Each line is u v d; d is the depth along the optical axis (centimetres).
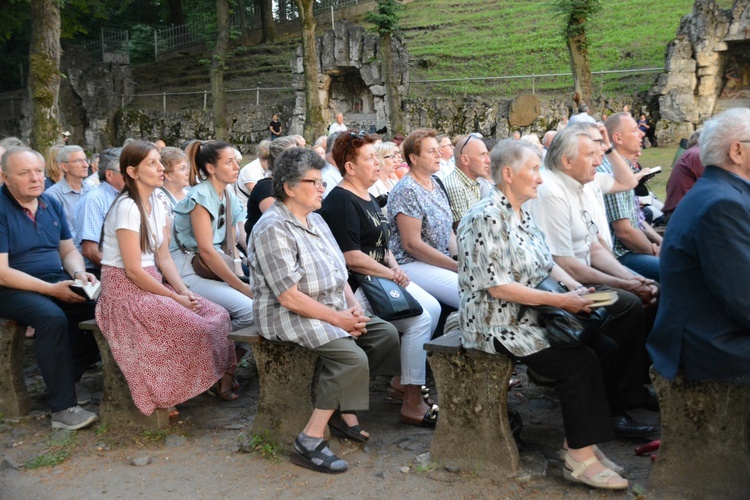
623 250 496
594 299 323
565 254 399
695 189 319
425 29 3541
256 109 2792
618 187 471
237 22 4069
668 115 2247
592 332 325
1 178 434
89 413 413
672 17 3056
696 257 309
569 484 336
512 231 338
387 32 2470
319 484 341
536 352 328
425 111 2520
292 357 378
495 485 336
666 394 324
